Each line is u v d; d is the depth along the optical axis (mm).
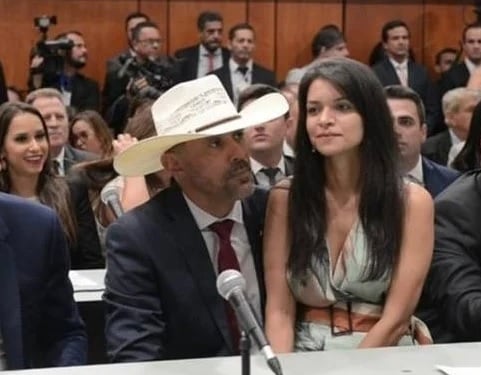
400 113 4246
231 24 9828
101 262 4348
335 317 2650
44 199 4320
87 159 5754
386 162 2621
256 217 2730
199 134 2482
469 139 3910
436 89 9352
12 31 9258
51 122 5590
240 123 2527
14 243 2498
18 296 2467
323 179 2664
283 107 2645
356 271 2607
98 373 2113
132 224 2564
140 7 9562
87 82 8531
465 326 2676
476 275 2760
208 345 2543
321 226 2645
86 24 9438
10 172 4371
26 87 9273
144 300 2512
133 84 7402
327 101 2582
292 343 2643
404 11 10102
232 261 2605
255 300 2678
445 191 2908
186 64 9039
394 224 2611
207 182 2559
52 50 7883
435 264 2781
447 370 2115
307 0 9945
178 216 2590
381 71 9320
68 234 4270
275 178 4836
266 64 9930
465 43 9258
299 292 2672
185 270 2547
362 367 2160
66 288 2604
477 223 2812
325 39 9375
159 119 2625
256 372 2127
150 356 2439
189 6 9688
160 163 2652
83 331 2654
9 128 4332
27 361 2514
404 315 2611
